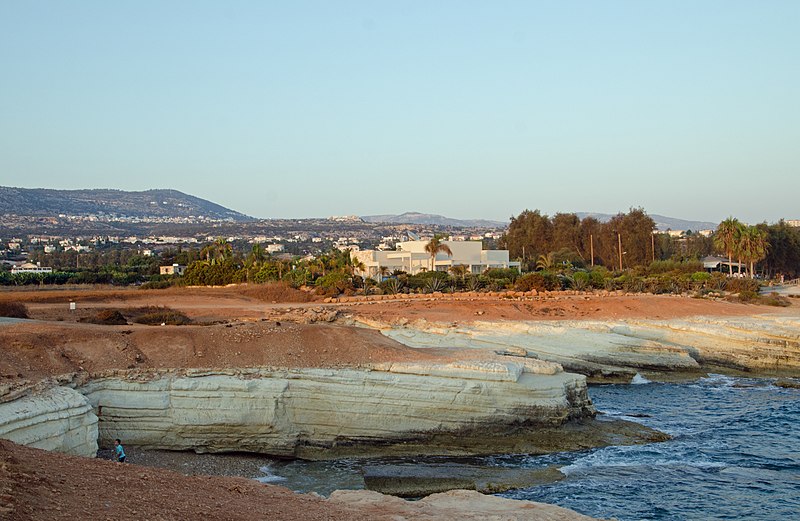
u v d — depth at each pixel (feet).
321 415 125.18
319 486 106.22
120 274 434.71
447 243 421.18
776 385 190.08
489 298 294.05
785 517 96.53
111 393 119.03
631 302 278.05
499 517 74.38
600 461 119.85
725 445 130.31
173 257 611.88
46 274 405.80
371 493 83.66
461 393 126.21
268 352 136.05
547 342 204.33
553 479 110.63
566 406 134.00
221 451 121.60
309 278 365.81
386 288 330.75
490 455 123.44
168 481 72.18
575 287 340.80
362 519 68.44
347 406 125.08
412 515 73.00
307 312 241.76
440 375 128.16
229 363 131.23
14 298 263.29
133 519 56.18
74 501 57.62
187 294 321.73
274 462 119.75
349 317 237.86
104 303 270.05
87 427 103.86
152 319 207.72
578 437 130.31
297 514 67.00
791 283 428.97
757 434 138.51
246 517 63.00
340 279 342.44
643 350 203.51
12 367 110.73
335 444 124.98
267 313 240.73
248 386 120.88
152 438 119.34
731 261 452.35
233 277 386.11
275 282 357.00
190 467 112.68
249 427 120.78
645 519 95.50
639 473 114.11
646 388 187.42
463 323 224.12
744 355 210.79
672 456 123.24
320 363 132.98
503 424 128.26
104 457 112.16
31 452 71.82
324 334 143.74
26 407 94.84
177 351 133.08
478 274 379.76
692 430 141.28
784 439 134.82
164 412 119.03
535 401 130.21
